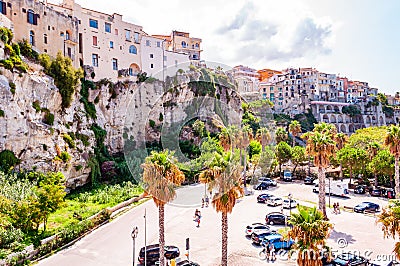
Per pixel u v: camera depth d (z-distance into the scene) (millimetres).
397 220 22938
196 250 32438
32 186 38531
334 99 146250
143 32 83000
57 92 55781
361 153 62156
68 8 70375
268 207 50062
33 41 58719
